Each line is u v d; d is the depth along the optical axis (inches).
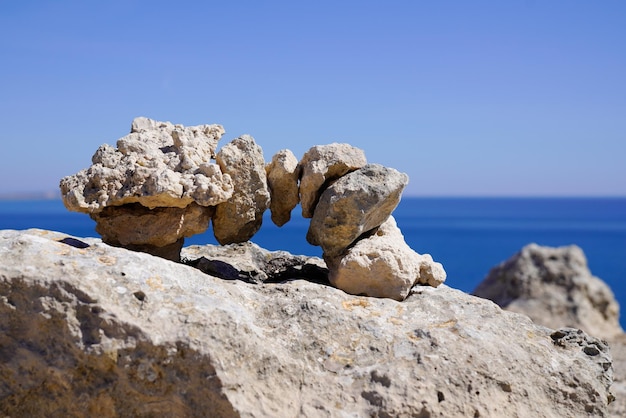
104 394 33.5
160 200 39.2
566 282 112.2
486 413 34.7
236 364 33.3
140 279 34.9
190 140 42.4
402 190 41.8
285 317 36.7
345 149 42.8
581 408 36.7
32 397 34.1
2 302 33.5
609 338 102.4
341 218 40.5
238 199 42.2
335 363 35.2
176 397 32.9
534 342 38.5
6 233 37.4
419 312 38.9
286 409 33.3
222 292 36.6
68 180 40.2
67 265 34.3
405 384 34.4
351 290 40.4
